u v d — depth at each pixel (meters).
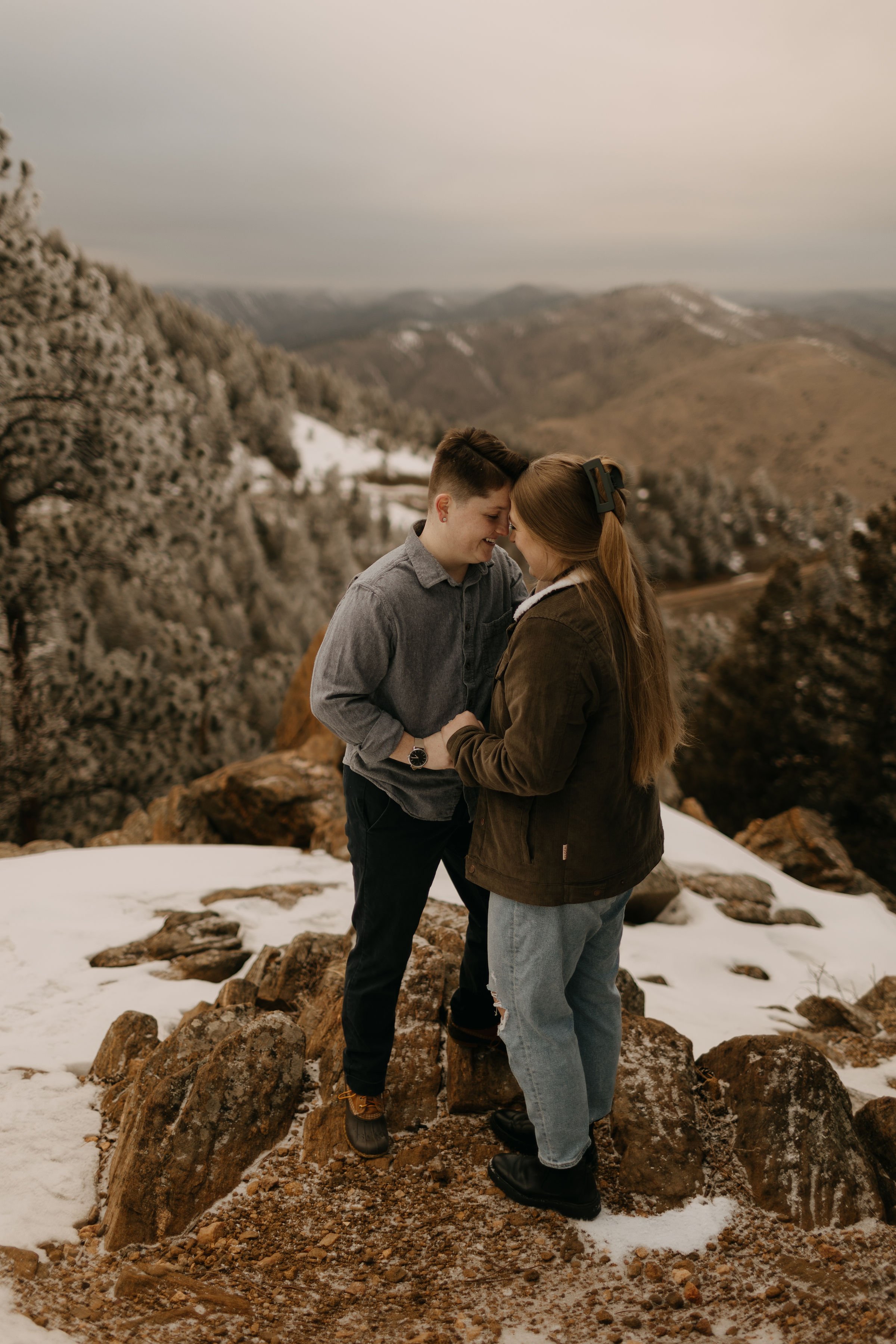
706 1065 2.72
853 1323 1.80
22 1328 1.73
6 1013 3.17
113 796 13.35
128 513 12.38
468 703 2.22
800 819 7.88
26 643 12.41
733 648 25.92
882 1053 3.89
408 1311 1.90
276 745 8.77
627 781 1.93
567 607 1.82
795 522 124.06
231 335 112.31
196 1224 2.19
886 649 18.41
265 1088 2.50
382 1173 2.36
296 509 68.25
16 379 11.19
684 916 5.37
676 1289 1.95
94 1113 2.63
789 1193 2.21
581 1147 2.14
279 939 3.96
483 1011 2.64
